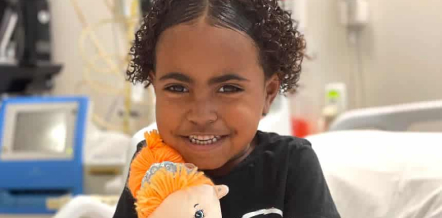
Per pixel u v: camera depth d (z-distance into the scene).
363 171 0.95
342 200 0.93
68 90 2.24
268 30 0.61
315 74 1.93
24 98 1.61
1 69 1.90
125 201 0.69
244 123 0.58
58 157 1.49
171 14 0.59
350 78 1.89
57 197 1.48
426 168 0.92
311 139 1.12
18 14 2.04
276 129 1.29
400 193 0.90
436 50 1.71
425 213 0.86
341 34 1.89
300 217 0.64
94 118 1.90
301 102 1.95
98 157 1.46
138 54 0.65
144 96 1.71
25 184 1.50
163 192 0.52
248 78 0.57
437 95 1.73
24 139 1.55
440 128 1.62
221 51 0.56
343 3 1.84
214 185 0.56
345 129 1.34
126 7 1.71
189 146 0.58
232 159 0.67
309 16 1.92
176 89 0.57
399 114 1.30
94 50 2.15
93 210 0.91
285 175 0.67
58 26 2.24
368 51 1.85
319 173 0.69
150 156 0.58
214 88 0.56
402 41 1.78
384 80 1.83
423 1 1.73
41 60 2.11
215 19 0.57
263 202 0.66
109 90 2.03
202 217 0.52
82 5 2.18
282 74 0.66
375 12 1.82
